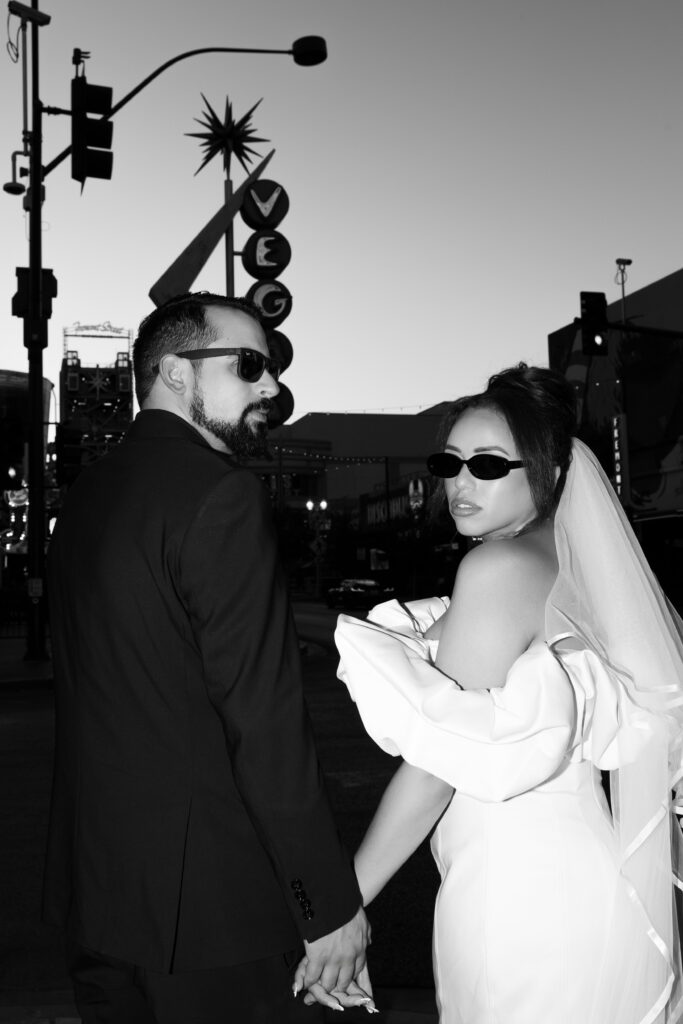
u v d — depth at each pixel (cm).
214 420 219
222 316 220
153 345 221
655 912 184
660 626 195
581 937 178
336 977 184
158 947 183
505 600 181
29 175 1653
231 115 1614
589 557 195
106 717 191
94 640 194
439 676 179
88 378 8288
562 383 209
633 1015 180
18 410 5259
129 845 186
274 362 225
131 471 201
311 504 5769
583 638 186
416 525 4531
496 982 179
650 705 188
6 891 490
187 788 188
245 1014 189
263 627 184
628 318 4000
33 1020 330
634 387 3884
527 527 202
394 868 190
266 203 1377
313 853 179
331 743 873
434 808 187
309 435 12650
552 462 197
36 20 1353
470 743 171
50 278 1683
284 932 192
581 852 182
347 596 4172
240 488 191
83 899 190
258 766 179
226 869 188
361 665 183
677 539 1080
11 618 2738
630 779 187
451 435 205
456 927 186
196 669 191
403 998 342
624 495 2200
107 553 193
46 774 781
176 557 187
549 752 170
